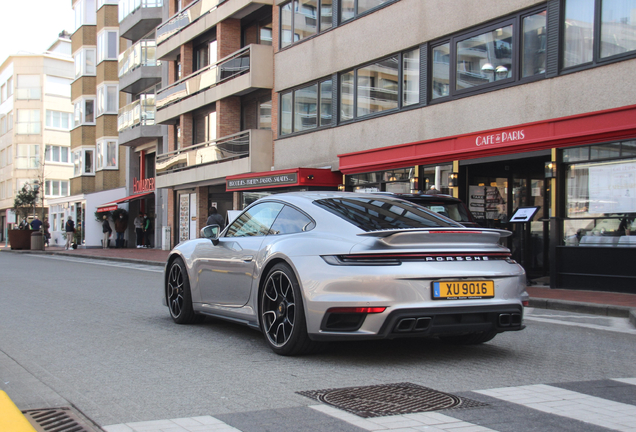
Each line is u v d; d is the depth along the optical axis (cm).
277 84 2105
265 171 2122
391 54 1612
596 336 647
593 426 329
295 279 493
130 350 544
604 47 1112
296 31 2022
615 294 1001
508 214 1370
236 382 426
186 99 2612
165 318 744
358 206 540
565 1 1183
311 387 412
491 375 450
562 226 1115
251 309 561
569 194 1111
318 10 1902
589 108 1132
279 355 518
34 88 5712
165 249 2934
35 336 618
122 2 3384
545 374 456
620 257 1023
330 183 1823
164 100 2827
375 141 1659
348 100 1784
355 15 1747
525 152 1179
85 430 324
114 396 393
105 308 840
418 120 1517
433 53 1495
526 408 362
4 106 6047
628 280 1012
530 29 1256
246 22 2394
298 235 515
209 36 2591
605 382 433
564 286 1106
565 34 1184
